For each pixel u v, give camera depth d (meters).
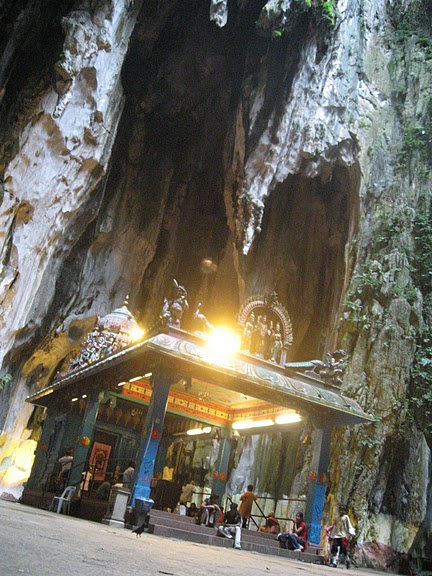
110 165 20.03
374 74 22.12
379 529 15.30
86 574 2.64
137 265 22.72
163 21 20.48
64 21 14.83
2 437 18.05
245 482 20.45
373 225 19.78
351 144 20.53
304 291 22.84
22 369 19.00
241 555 8.16
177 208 24.16
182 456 21.17
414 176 20.39
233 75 22.78
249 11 21.34
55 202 15.97
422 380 16.86
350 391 16.92
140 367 11.16
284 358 12.21
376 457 15.84
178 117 23.88
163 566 3.87
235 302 24.25
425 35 22.91
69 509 11.48
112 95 17.09
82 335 20.94
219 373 11.20
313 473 11.90
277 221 23.55
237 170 21.17
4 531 4.08
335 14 20.22
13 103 14.79
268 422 13.58
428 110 21.09
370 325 17.69
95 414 12.88
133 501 9.59
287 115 20.14
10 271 14.83
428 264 18.67
